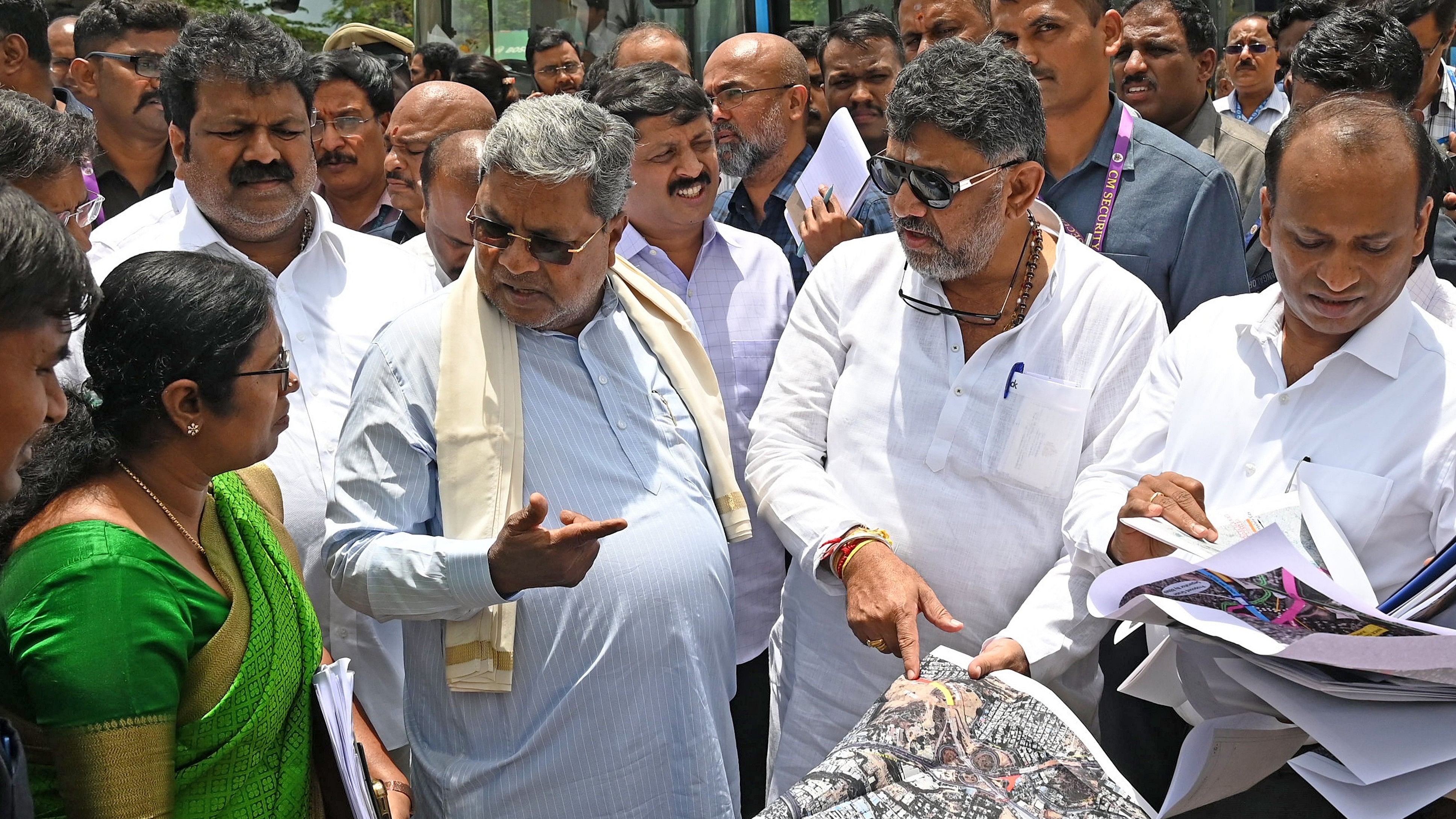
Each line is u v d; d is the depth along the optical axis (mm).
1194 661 1627
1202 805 1623
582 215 2021
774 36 3787
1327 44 3090
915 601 2064
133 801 1460
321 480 2551
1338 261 1788
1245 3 6602
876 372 2432
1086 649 2191
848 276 2543
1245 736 1543
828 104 4242
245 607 1676
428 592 1895
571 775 2029
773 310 3199
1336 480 1883
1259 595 1522
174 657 1534
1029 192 2283
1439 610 1499
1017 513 2324
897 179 2258
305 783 1756
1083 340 2346
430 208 2979
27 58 3779
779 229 3787
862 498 2402
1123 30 3988
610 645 2029
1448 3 3750
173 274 1642
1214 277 2932
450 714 2049
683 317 2379
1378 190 1747
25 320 1265
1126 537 1951
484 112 3934
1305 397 1979
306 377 2623
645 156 3023
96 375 1619
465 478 2006
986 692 1808
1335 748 1363
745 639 3088
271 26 2633
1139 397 2271
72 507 1561
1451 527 1811
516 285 2037
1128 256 2975
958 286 2393
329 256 2770
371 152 4277
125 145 4180
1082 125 3066
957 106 2172
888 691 1840
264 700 1647
